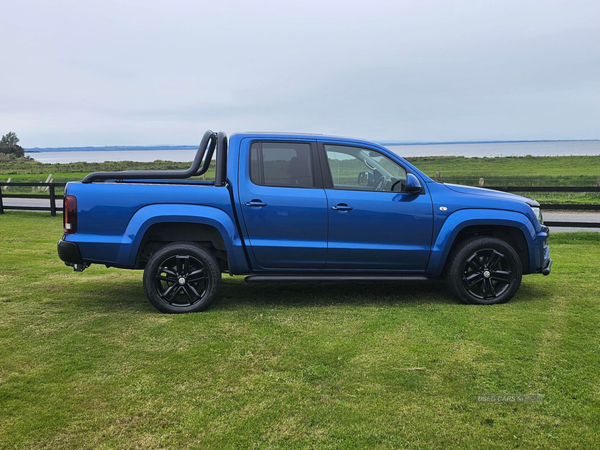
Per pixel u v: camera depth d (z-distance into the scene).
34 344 3.64
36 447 2.32
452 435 2.46
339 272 4.82
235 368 3.24
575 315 4.43
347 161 4.79
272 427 2.53
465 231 5.01
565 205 9.95
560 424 2.57
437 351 3.54
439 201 4.81
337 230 4.65
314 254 4.67
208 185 5.10
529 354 3.48
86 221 4.39
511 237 5.12
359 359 3.39
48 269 6.60
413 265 4.84
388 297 5.19
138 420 2.58
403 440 2.42
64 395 2.83
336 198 4.64
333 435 2.46
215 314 4.46
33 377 3.07
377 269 4.83
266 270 4.72
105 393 2.87
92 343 3.67
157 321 4.24
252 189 4.58
